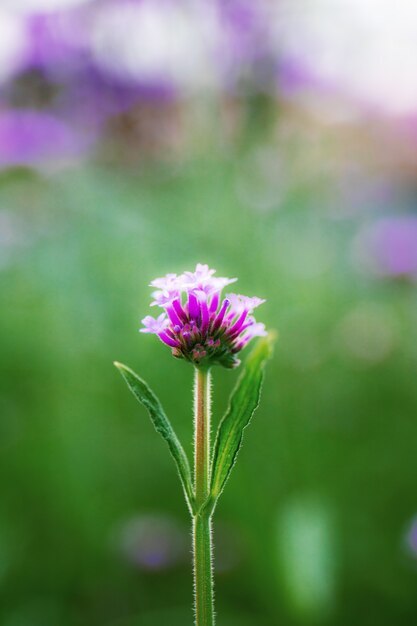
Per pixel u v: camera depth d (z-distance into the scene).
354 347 0.84
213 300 0.36
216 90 0.73
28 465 0.71
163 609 0.64
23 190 0.85
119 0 0.77
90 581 0.66
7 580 0.65
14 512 0.70
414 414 0.80
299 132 0.84
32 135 0.84
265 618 0.59
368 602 0.63
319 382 0.80
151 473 0.73
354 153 1.01
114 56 0.81
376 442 0.76
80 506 0.69
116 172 0.83
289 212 0.85
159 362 0.74
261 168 0.76
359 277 0.94
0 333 0.82
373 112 0.97
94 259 0.77
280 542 0.54
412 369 0.85
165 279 0.37
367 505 0.70
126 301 0.76
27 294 0.85
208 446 0.35
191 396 0.73
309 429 0.73
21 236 0.84
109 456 0.73
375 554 0.65
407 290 0.90
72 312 0.78
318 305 0.88
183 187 0.75
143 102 0.82
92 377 0.78
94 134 0.85
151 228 0.76
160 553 0.66
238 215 0.73
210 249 0.72
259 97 0.73
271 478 0.66
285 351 0.78
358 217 1.03
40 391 0.79
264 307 0.73
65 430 0.73
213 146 0.73
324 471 0.71
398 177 1.08
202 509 0.35
